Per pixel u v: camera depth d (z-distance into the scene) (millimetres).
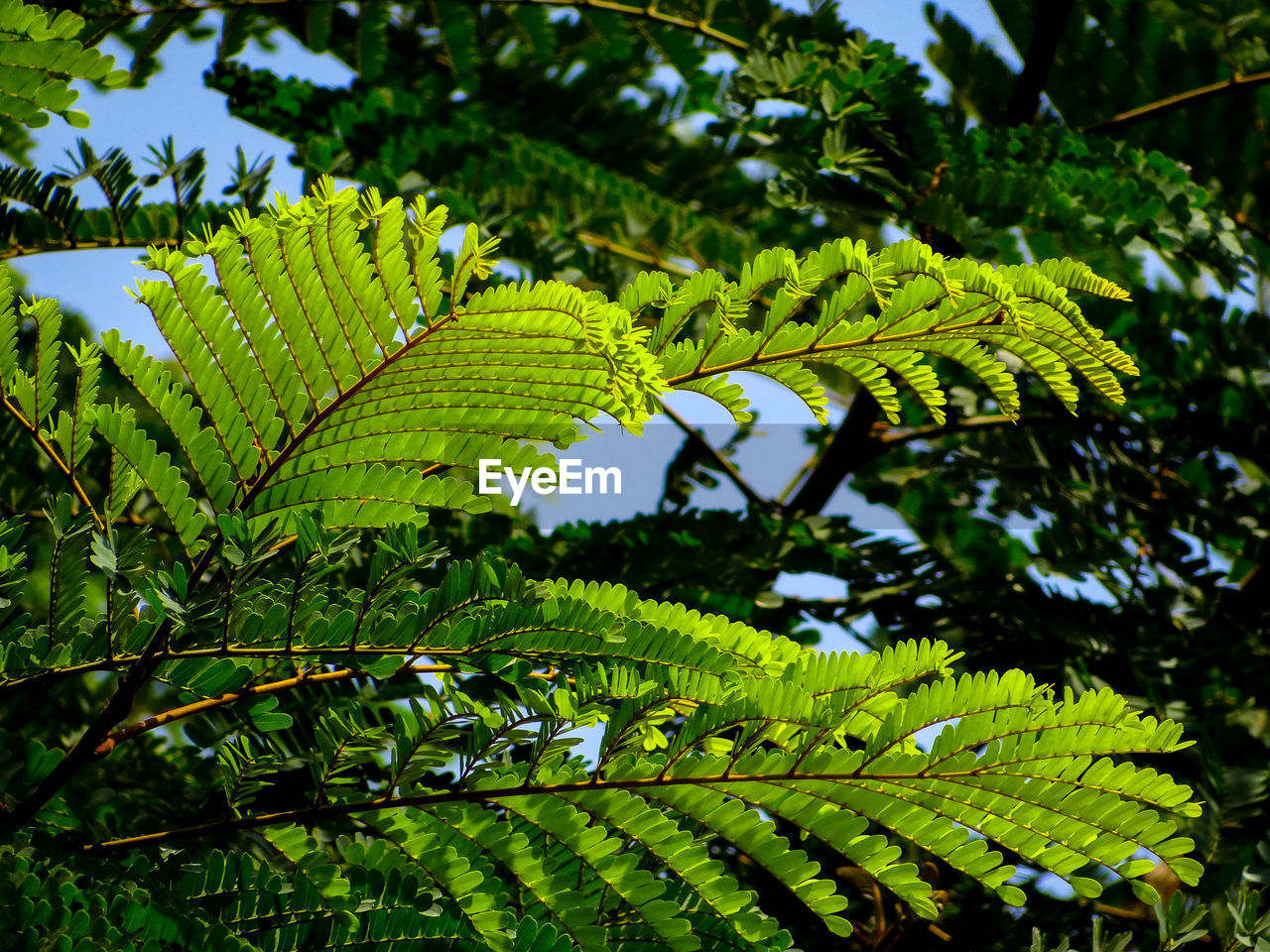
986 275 1339
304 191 2188
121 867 1349
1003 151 2295
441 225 1323
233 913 1345
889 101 2193
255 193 1787
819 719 1352
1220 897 1617
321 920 1347
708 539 2225
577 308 1312
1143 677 1995
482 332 1326
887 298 1366
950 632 2201
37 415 1374
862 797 1356
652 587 2143
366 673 1346
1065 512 2309
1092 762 1345
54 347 1372
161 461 1344
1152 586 2238
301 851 1357
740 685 1350
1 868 1313
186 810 1633
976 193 2178
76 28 1332
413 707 1343
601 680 1340
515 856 1355
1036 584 2230
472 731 1354
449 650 1340
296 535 1346
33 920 1300
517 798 1357
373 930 1349
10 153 1747
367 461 1358
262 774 1372
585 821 1356
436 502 1351
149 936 1327
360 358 1339
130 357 1344
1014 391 1392
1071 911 1740
